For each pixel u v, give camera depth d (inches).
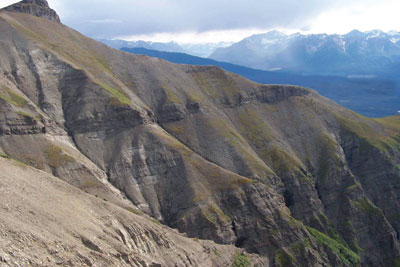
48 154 6747.1
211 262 5270.7
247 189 7268.7
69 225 3683.6
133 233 4394.7
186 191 7155.5
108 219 4308.6
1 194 3533.5
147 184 7357.3
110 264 3489.2
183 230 6545.3
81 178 6638.8
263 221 7047.2
